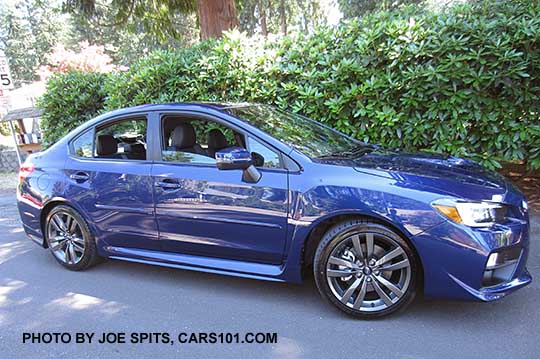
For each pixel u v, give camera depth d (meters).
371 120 5.26
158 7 10.58
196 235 3.45
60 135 8.33
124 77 6.96
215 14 8.58
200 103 3.73
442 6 5.49
